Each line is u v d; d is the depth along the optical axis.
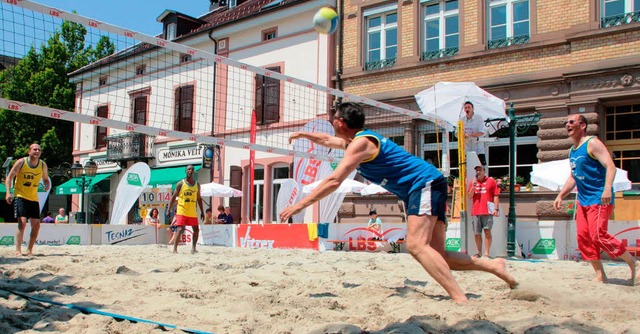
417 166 3.89
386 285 4.86
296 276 5.62
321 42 17.91
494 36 14.96
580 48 13.30
